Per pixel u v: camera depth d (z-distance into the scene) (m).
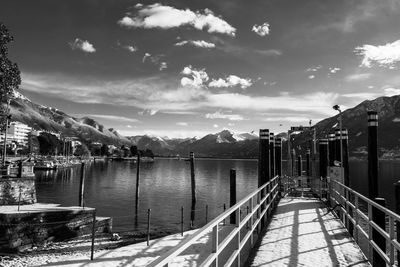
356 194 10.05
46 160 115.50
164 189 61.28
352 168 154.88
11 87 20.81
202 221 30.95
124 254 15.12
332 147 22.20
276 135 26.58
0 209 21.94
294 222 13.36
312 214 15.29
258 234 11.14
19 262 16.52
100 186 63.94
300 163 42.03
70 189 57.44
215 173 117.62
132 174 100.88
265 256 8.70
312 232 11.52
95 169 122.12
